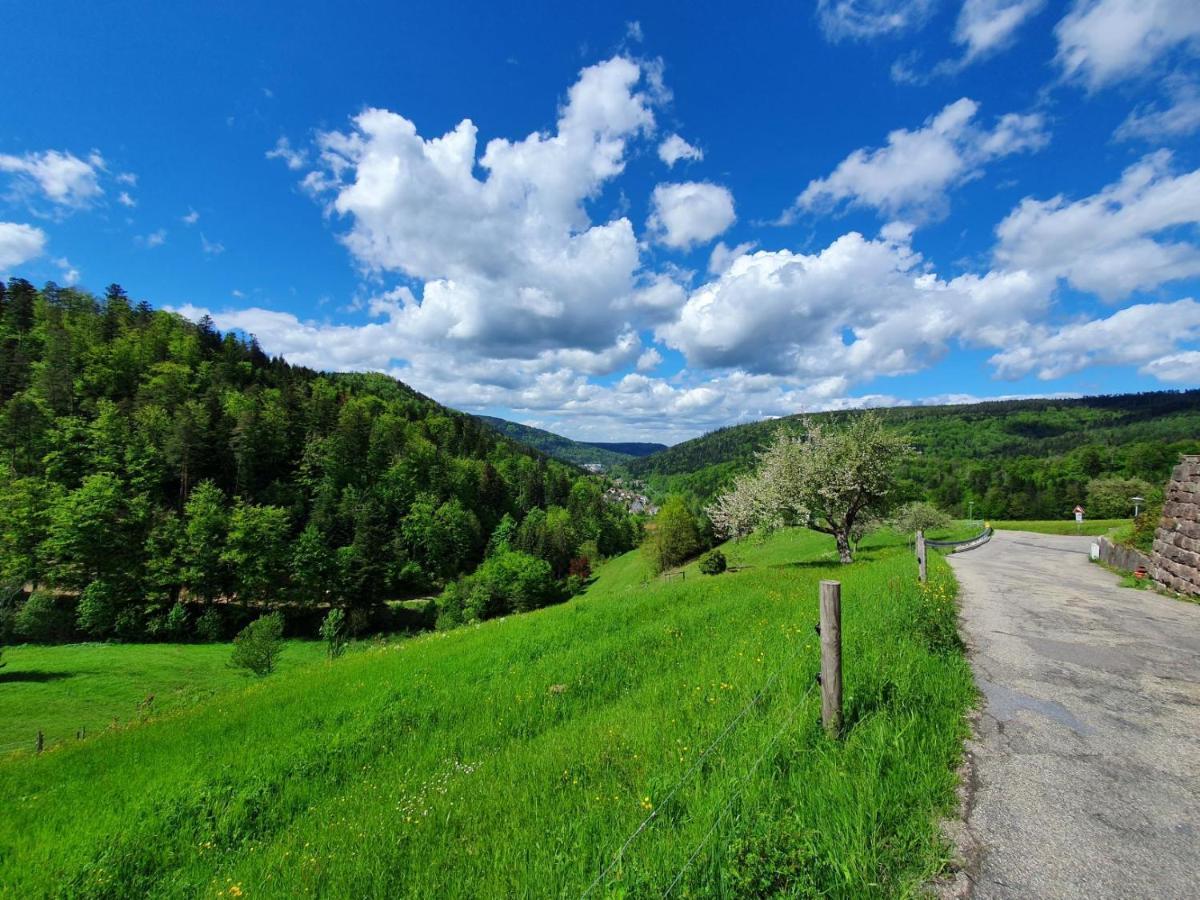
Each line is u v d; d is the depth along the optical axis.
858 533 31.75
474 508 107.06
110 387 93.44
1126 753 4.73
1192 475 13.44
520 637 13.14
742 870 2.97
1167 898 2.92
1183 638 8.91
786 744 4.54
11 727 27.09
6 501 58.12
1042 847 3.38
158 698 32.06
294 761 7.61
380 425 113.50
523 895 3.47
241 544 60.84
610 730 6.36
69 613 52.12
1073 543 32.72
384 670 12.38
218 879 4.94
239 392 106.00
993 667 7.27
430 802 5.54
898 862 3.17
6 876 5.37
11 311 109.25
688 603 14.96
